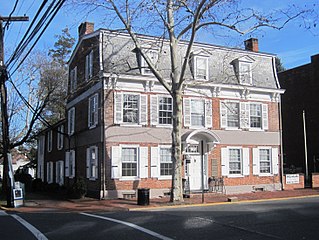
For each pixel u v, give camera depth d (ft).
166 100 81.35
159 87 80.59
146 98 79.36
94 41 82.79
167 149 80.43
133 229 38.99
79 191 76.07
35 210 59.98
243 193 83.71
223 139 86.22
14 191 65.05
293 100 122.21
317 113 113.80
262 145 90.84
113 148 75.36
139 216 49.52
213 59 88.58
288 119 123.34
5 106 83.61
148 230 38.29
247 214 48.96
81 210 58.90
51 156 122.31
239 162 87.92
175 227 39.88
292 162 120.78
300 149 118.42
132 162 77.15
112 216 50.29
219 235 35.24
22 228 41.27
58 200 75.61
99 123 76.84
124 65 78.33
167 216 48.83
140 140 77.82
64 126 106.83
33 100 113.19
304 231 36.81
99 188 74.59
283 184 91.61
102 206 62.49
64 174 102.47
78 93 92.84
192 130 82.94
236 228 38.70
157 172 78.59
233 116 88.63
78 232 37.81
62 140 108.47
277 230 37.45
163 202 66.44
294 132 120.98
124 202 67.67
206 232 36.81
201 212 52.47
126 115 77.71
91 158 81.71
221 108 86.99
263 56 95.45
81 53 90.43
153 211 56.03
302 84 119.55
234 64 90.79
